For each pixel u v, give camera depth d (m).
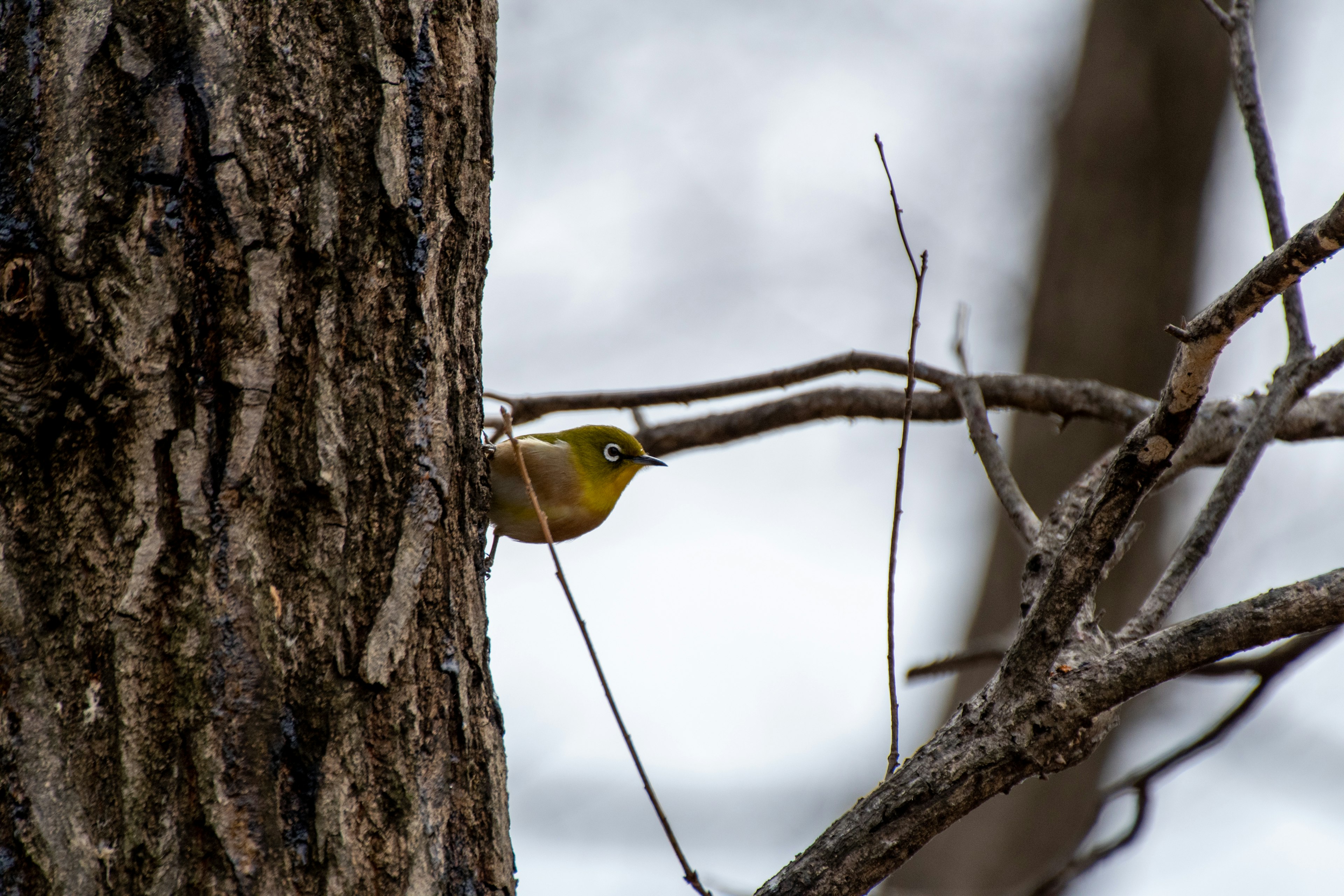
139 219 2.66
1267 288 2.60
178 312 2.68
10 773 2.49
